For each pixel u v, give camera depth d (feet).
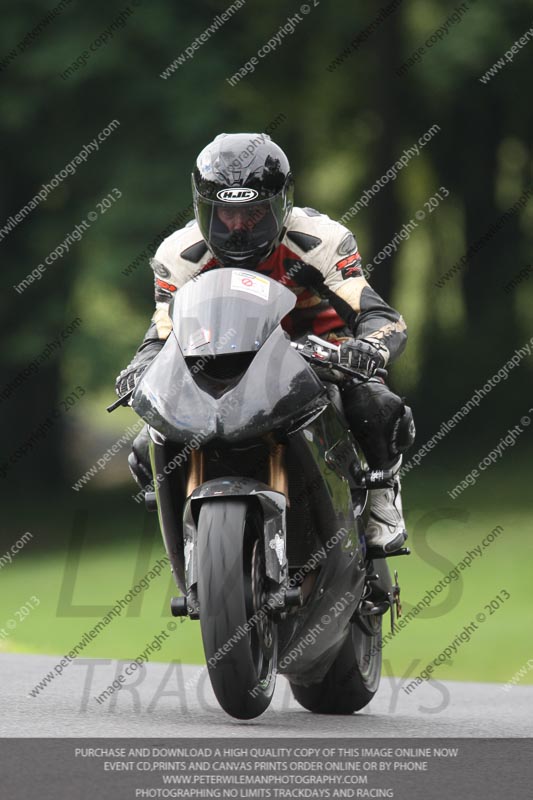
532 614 124.88
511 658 108.47
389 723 58.59
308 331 59.82
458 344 256.32
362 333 56.80
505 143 260.01
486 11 214.90
